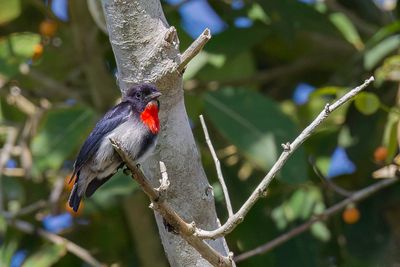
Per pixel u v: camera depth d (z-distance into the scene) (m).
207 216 7.95
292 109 14.32
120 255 13.91
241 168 13.39
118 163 8.09
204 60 12.84
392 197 12.87
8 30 14.47
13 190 12.59
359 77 13.29
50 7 13.38
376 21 14.43
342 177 13.23
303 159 11.39
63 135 12.02
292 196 13.09
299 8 12.94
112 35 7.86
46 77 13.38
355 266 13.23
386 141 11.51
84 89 14.11
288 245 12.63
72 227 13.80
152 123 7.82
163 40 7.68
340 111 13.55
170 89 7.79
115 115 8.06
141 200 13.50
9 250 12.62
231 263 7.36
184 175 7.89
